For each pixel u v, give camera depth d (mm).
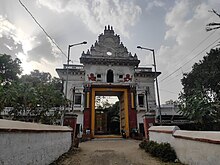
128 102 25781
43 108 13664
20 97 11805
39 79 25016
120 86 26359
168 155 8258
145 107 25922
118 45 29641
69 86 26000
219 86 18609
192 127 19438
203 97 11461
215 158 5188
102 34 30188
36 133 6051
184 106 12375
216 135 5289
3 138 4035
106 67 27484
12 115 12641
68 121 14852
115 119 37469
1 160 3916
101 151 11648
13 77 22625
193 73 22500
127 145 15570
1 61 21953
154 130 11680
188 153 6973
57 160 8352
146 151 10906
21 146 4902
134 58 28297
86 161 8422
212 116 10930
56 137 8648
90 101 25141
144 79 28234
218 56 19391
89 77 26375
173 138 8531
